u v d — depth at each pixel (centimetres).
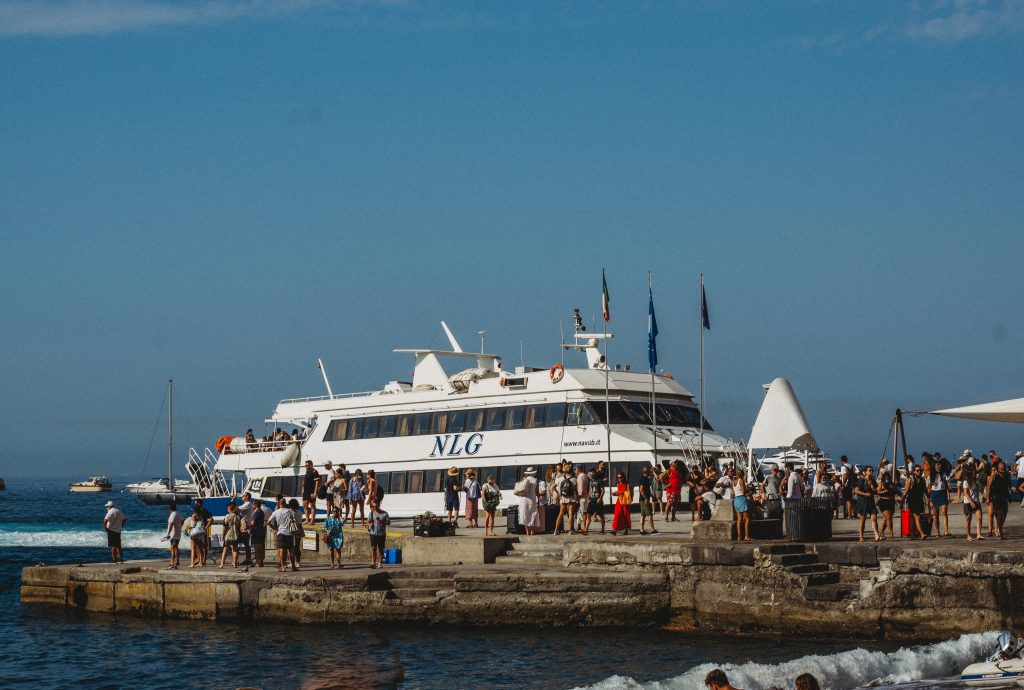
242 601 3803
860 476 3700
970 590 3094
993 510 3566
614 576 3538
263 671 3103
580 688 2727
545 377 5134
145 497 16312
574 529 4378
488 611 3553
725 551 3469
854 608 3247
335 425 5803
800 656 3070
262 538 4016
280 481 5931
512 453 5116
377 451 5572
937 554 3148
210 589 3853
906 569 3194
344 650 3309
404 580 3719
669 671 2953
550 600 3534
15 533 9256
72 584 4197
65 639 3641
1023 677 2478
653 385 4828
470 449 5250
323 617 3659
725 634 3422
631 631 3494
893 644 3138
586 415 4988
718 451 5106
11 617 4059
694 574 3516
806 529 3659
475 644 3344
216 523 5875
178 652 3388
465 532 4559
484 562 4009
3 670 3241
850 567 3441
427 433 5438
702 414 5044
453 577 3688
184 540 8256
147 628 3772
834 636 3269
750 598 3406
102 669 3222
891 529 3656
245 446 6372
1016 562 3027
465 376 5534
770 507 3906
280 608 3731
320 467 5775
